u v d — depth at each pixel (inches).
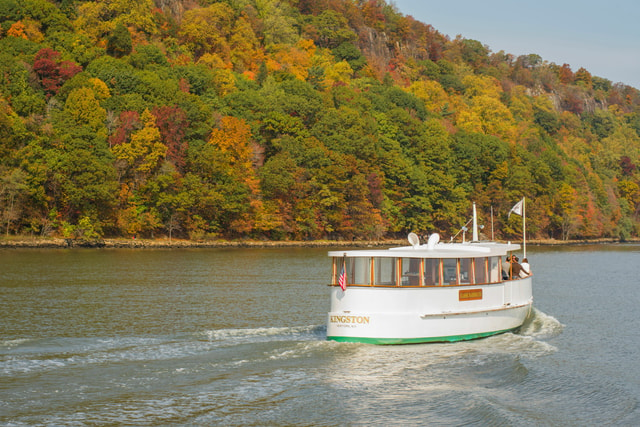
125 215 4635.8
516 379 1135.0
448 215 7062.0
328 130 6476.4
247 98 6373.0
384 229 6397.6
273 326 1585.9
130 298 2011.6
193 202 4889.3
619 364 1280.8
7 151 4200.3
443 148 7618.1
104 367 1149.1
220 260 3649.1
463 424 922.7
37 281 2397.9
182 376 1106.1
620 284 2886.3
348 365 1187.3
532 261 4618.6
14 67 5098.4
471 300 1417.3
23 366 1146.7
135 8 7308.1
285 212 5590.6
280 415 946.7
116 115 5039.4
